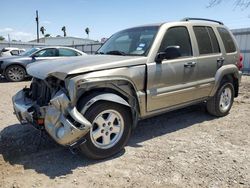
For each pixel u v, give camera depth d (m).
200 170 3.58
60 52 12.34
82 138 3.58
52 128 3.52
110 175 3.45
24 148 4.24
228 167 3.67
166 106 4.61
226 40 5.87
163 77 4.43
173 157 3.96
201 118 5.89
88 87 3.62
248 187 3.20
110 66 3.82
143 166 3.68
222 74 5.56
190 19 5.36
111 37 5.52
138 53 4.39
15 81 12.27
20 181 3.31
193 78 4.98
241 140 4.64
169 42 4.62
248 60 17.02
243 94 8.75
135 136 4.81
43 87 4.02
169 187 3.19
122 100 3.85
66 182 3.30
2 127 5.21
